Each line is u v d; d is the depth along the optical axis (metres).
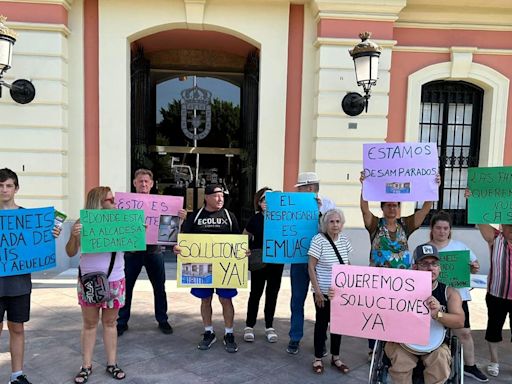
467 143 7.98
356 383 3.79
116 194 4.52
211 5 7.25
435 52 7.49
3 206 3.39
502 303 3.98
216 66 9.45
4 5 6.63
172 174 9.37
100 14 7.09
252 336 4.62
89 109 7.20
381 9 6.95
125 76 7.21
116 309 3.75
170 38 8.38
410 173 3.92
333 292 3.18
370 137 7.12
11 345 3.47
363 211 4.04
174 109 9.48
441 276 3.89
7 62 5.86
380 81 7.09
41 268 3.47
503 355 4.49
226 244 4.28
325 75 7.04
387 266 3.89
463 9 7.39
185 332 4.83
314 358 4.28
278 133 7.42
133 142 7.83
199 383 3.72
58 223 3.56
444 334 3.06
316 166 7.17
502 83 7.57
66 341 4.49
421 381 3.05
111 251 3.60
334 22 6.99
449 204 8.01
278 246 4.25
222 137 9.49
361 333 3.12
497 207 4.00
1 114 6.70
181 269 4.26
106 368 3.88
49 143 6.83
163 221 4.57
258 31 7.32
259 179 7.47
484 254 7.73
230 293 4.34
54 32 6.73
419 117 7.62
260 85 7.38
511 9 7.41
